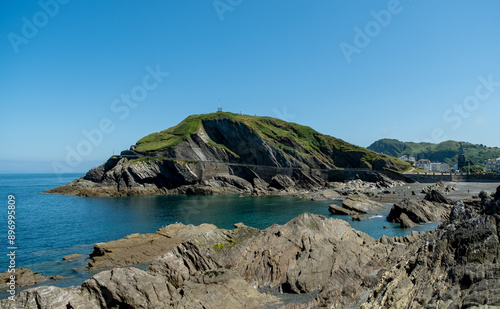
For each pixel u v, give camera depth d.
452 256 24.59
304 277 35.31
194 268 38.59
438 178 178.62
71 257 51.16
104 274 31.00
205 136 195.62
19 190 187.88
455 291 21.36
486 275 21.73
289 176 178.25
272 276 37.84
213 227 62.53
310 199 128.25
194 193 154.25
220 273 34.00
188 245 41.22
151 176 160.88
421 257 26.28
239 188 168.12
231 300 30.17
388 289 25.39
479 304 19.92
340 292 30.53
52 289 28.86
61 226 75.81
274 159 187.12
